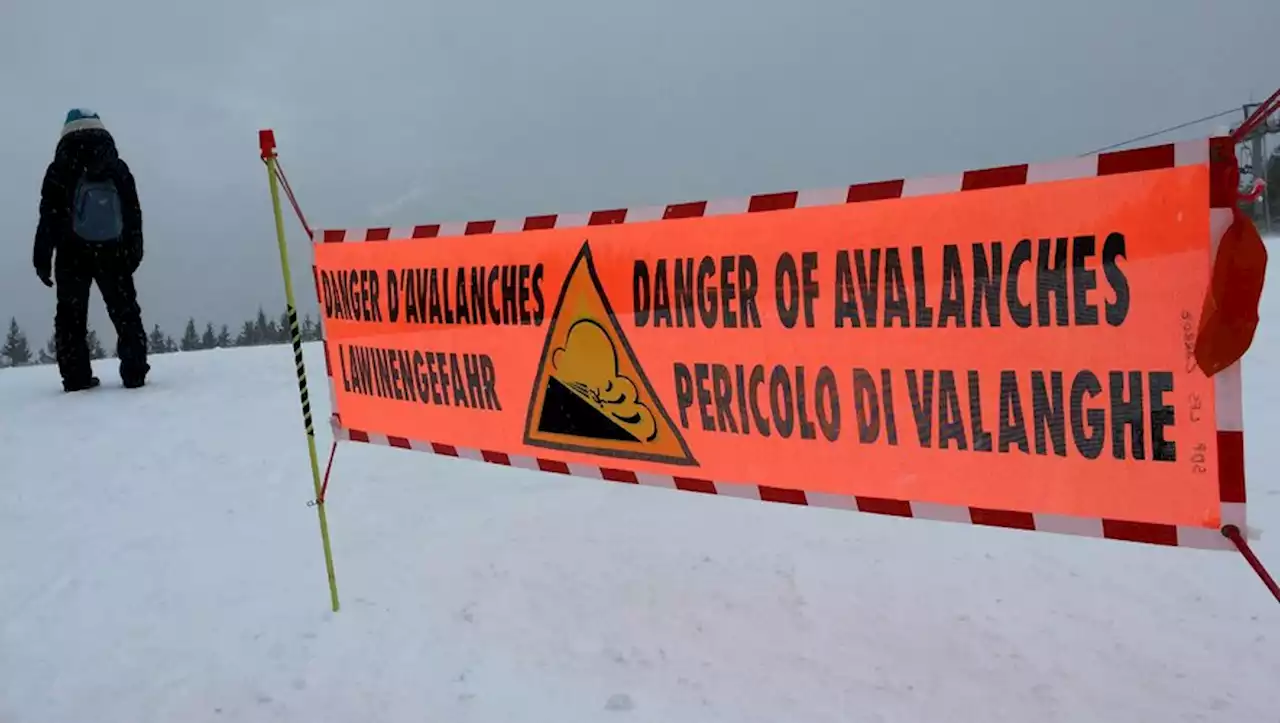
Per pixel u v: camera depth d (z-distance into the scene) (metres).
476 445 3.65
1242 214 2.17
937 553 3.78
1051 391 2.47
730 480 3.06
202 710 2.85
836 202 2.73
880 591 3.45
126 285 7.96
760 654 3.02
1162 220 2.28
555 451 3.45
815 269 2.79
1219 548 2.29
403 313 3.78
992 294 2.52
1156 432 2.34
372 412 3.99
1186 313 2.27
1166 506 2.35
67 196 7.52
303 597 3.67
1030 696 2.69
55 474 5.54
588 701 2.79
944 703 2.68
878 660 2.94
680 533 4.16
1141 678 2.75
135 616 3.55
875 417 2.75
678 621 3.29
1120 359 2.37
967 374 2.59
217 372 8.98
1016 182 2.45
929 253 2.60
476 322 3.56
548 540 4.16
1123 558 3.60
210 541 4.36
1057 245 2.41
